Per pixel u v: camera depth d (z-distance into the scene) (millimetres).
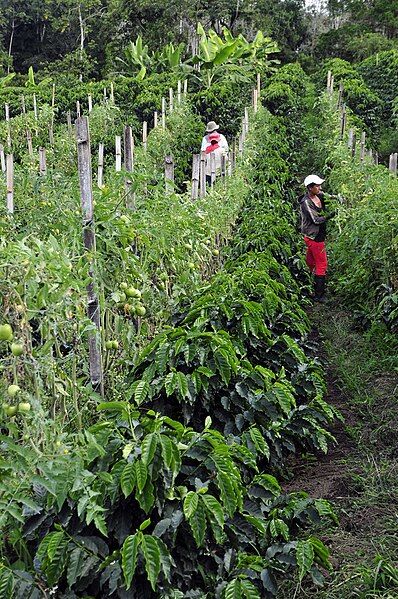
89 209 3664
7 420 2727
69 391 3156
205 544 2787
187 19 33969
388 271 7066
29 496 2730
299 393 4586
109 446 2715
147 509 2521
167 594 2586
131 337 3953
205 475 2830
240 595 2697
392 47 37750
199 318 3924
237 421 3604
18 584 2455
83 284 2947
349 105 20312
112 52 33875
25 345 2744
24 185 4789
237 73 20328
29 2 44844
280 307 5496
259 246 7133
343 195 10234
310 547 3025
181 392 3209
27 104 17422
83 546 2547
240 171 10305
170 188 4965
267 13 41062
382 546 3688
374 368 6340
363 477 4516
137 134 15523
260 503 3328
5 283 2646
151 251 4301
